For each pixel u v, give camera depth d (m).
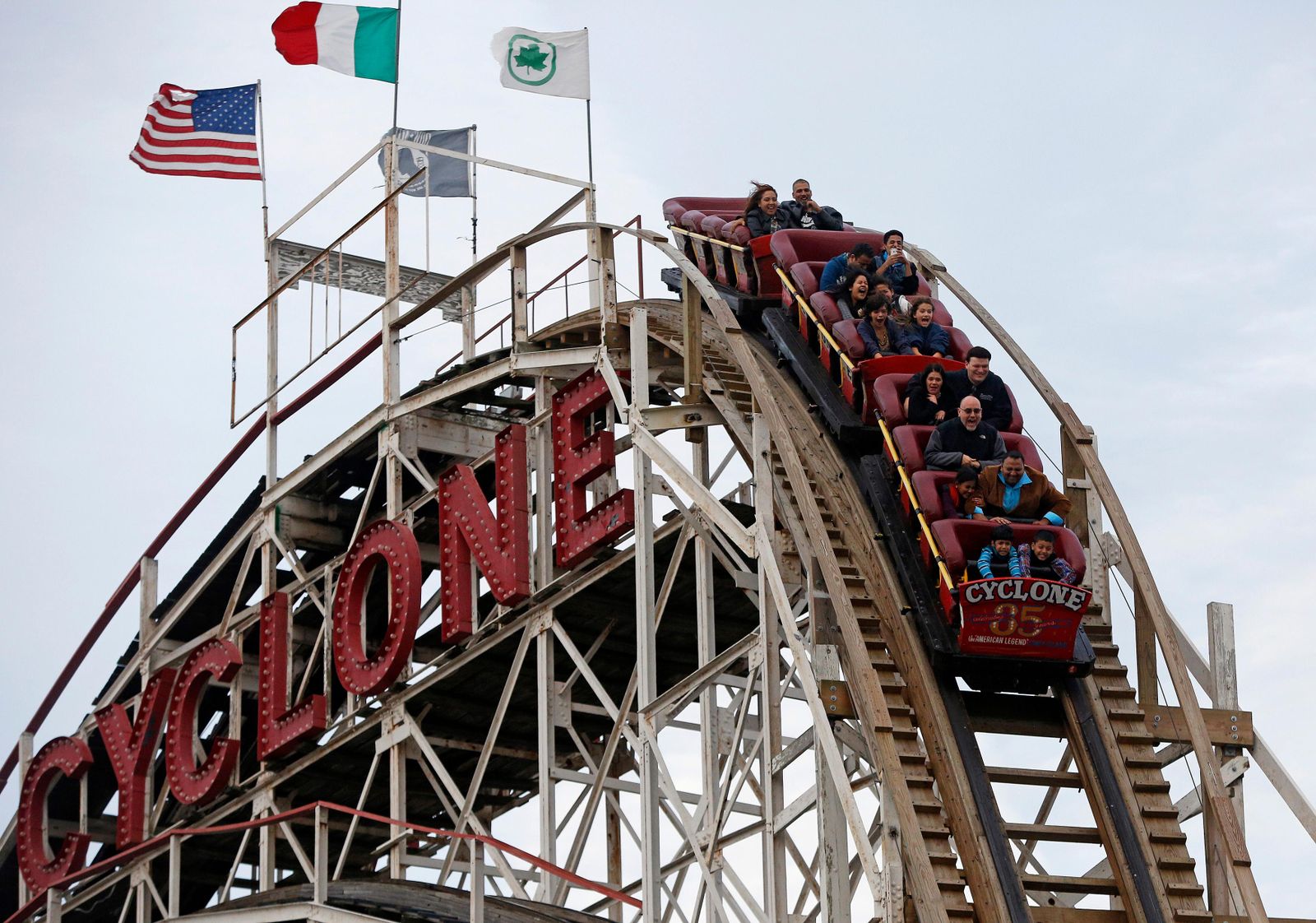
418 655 35.66
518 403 34.53
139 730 37.84
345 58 37.12
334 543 36.97
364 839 37.12
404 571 31.98
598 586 29.94
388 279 34.44
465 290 34.34
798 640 22.19
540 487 30.61
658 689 33.81
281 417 37.09
